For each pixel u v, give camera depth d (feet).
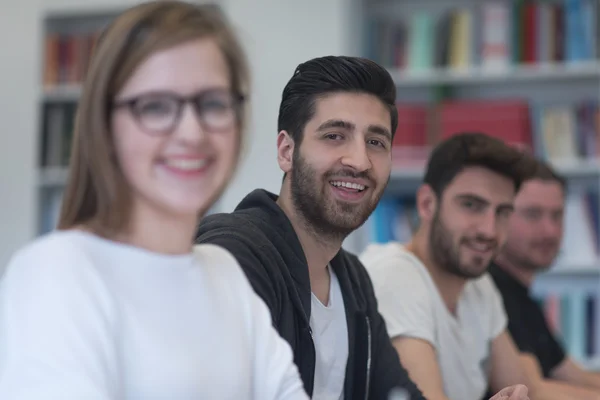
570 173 14.16
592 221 13.85
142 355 2.99
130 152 3.02
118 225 3.05
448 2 15.17
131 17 3.02
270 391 3.58
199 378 3.12
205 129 3.06
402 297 6.88
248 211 5.30
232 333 3.36
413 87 15.03
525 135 13.60
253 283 4.66
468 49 14.15
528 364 8.64
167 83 3.00
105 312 2.91
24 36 15.84
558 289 14.58
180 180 3.04
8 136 15.80
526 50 13.99
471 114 13.76
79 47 15.65
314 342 5.37
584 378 9.83
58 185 15.85
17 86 15.81
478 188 7.29
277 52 14.70
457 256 7.31
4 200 15.78
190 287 3.23
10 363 2.76
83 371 2.77
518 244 10.28
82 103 3.04
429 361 6.73
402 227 13.91
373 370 6.07
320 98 5.33
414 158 14.02
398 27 14.43
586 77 14.32
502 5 14.15
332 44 14.56
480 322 7.94
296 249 5.24
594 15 13.82
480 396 7.63
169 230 3.16
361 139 5.32
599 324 13.60
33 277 2.87
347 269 5.90
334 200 5.32
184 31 3.01
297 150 5.40
